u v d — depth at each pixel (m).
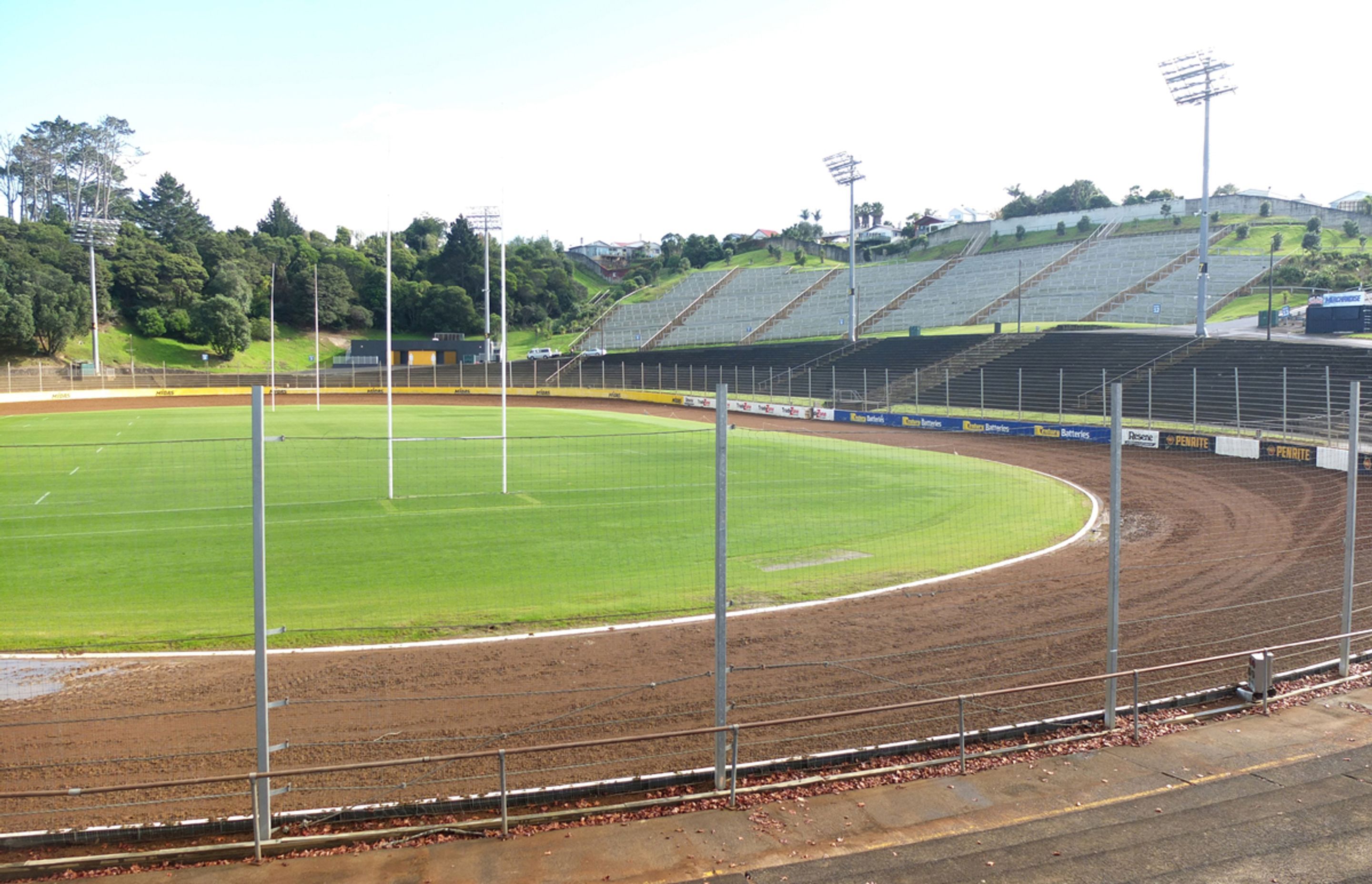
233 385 91.00
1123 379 52.66
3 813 8.52
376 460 36.19
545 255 152.25
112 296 105.81
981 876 7.24
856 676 12.35
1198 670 12.57
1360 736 9.94
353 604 16.05
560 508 25.91
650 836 7.90
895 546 21.30
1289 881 7.12
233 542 21.17
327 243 151.88
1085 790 8.77
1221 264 79.38
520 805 8.49
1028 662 12.95
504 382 29.47
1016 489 30.06
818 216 154.62
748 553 20.45
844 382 70.12
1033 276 90.38
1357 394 11.73
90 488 28.95
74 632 14.23
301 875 7.30
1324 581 17.22
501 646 13.61
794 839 7.86
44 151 138.88
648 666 12.74
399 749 10.01
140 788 7.57
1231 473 32.19
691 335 102.00
